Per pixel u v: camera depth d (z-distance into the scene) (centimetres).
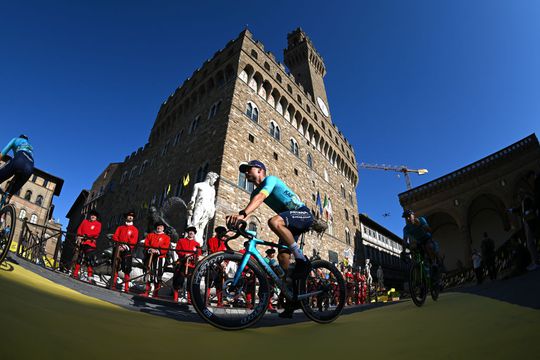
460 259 3641
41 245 866
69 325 210
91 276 866
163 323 321
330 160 3753
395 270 4769
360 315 436
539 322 224
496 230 3506
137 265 982
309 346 230
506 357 161
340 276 392
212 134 2408
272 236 2219
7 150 484
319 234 2867
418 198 3838
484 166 3441
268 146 2628
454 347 191
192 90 3106
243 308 339
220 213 1908
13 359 131
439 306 402
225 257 324
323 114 3862
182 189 2430
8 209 437
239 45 2723
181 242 844
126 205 3441
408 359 178
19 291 288
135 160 3969
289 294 333
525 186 3150
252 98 2659
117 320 280
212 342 237
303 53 4353
